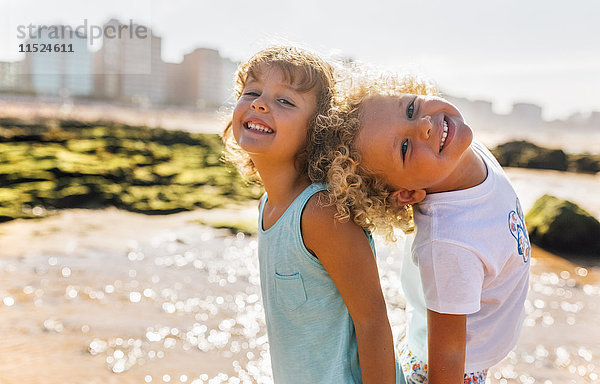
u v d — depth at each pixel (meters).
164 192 8.48
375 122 1.67
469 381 1.80
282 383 1.77
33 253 5.32
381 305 1.58
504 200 1.77
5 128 11.24
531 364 3.40
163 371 3.16
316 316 1.66
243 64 1.82
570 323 4.07
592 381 3.20
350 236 1.57
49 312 3.89
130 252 5.57
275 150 1.63
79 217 6.96
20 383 2.91
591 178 14.13
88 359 3.25
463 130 1.64
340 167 1.60
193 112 41.59
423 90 1.91
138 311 4.03
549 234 6.31
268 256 1.70
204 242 6.11
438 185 1.73
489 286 1.72
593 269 5.57
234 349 3.51
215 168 10.70
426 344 1.86
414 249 1.73
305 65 1.64
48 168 8.48
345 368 1.65
